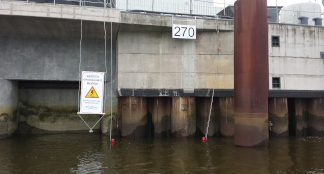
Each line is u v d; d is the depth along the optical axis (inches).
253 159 390.0
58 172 327.6
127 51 588.1
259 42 457.1
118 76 583.5
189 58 601.0
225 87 605.3
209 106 613.9
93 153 430.9
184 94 594.9
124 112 592.7
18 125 657.0
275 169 340.5
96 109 486.3
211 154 422.3
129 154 423.8
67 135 629.9
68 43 619.2
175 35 570.9
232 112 602.9
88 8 511.5
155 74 593.3
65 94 691.4
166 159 391.5
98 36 607.8
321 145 499.5
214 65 604.7
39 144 509.0
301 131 652.7
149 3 689.0
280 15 813.9
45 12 490.0
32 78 596.4
